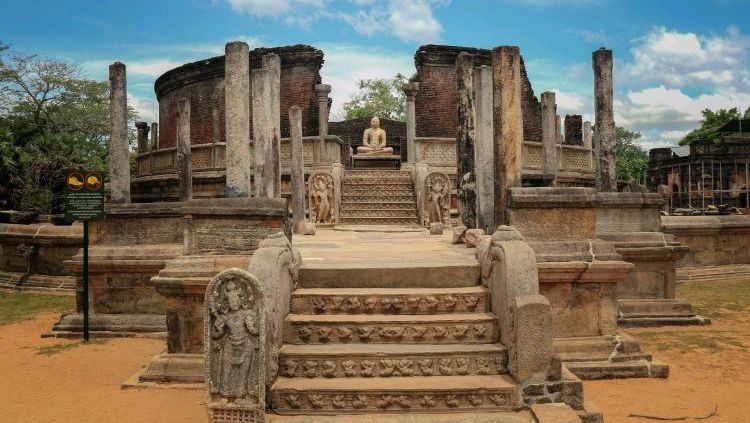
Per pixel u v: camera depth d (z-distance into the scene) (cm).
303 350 548
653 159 4309
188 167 1531
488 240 651
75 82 3791
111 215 917
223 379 480
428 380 532
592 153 2356
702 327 949
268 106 1180
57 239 1375
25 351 827
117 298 924
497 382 524
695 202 3738
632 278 970
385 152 2439
